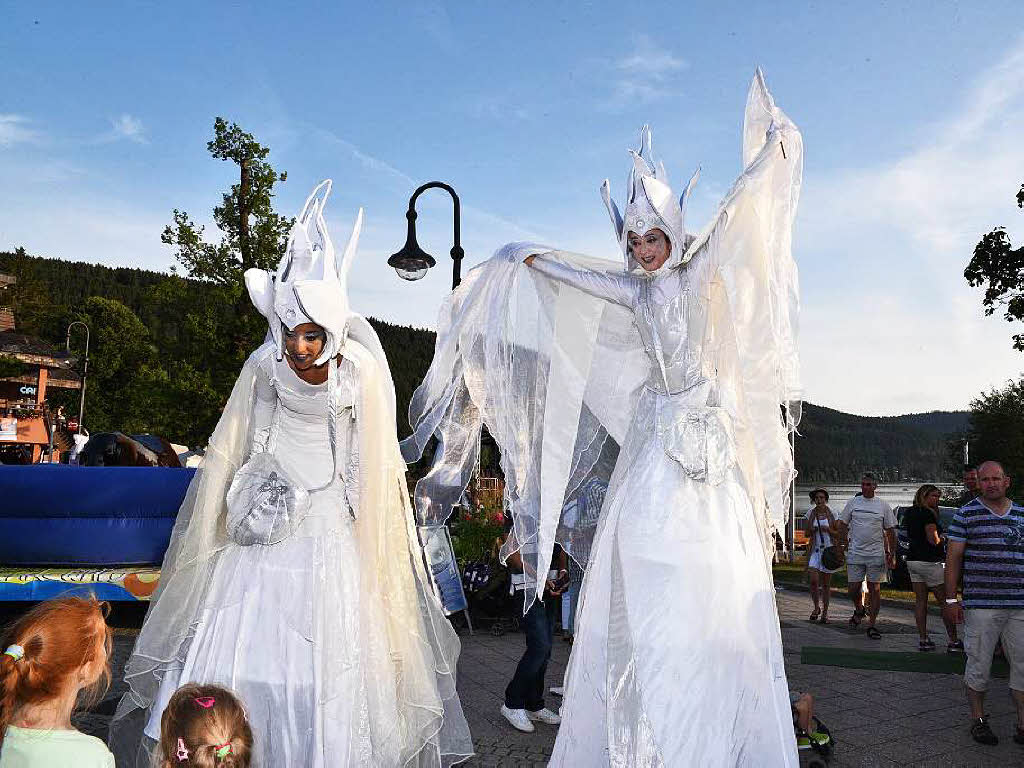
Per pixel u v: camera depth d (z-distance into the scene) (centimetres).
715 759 263
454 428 405
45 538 682
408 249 984
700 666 271
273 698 290
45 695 225
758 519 314
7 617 741
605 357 369
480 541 864
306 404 335
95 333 5734
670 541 286
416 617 350
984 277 1939
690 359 315
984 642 480
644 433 318
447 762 359
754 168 317
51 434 3078
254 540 311
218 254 1788
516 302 380
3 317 3659
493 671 630
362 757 295
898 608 1148
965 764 434
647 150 340
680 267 325
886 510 905
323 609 304
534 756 421
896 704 564
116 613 780
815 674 671
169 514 699
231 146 1802
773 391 321
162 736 232
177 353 1923
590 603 306
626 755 271
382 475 342
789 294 329
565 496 383
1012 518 485
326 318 319
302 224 336
